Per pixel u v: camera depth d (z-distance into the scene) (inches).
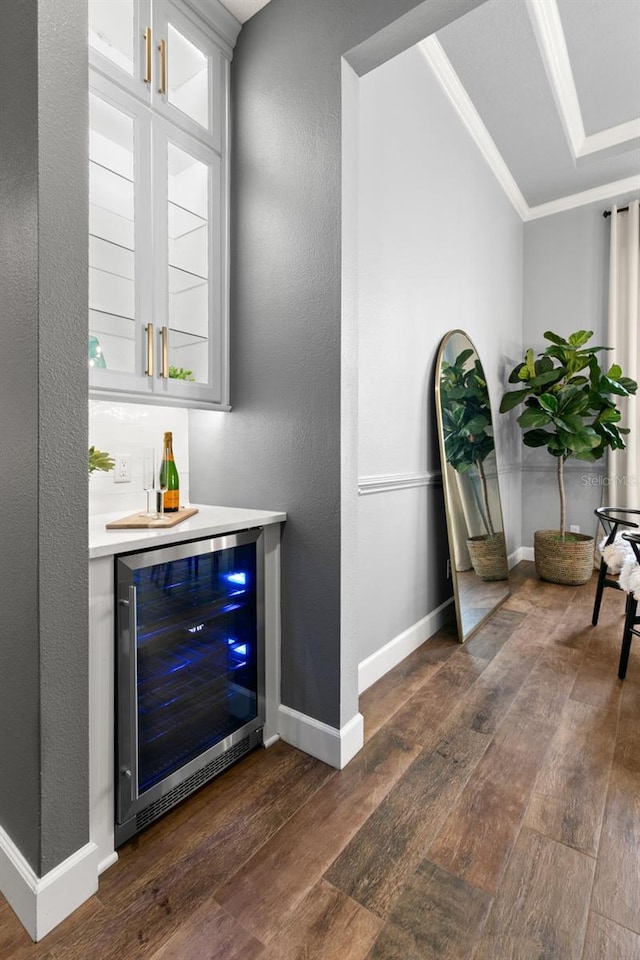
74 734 43.1
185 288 72.2
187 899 44.3
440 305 111.0
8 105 42.1
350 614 65.5
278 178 68.1
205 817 54.5
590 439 139.3
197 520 62.6
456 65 107.1
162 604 53.8
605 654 97.9
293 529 68.1
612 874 46.7
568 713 76.0
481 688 84.1
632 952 39.2
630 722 73.4
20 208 40.8
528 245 178.4
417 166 99.3
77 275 42.4
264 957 39.2
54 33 39.7
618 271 159.2
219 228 73.4
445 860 48.6
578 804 56.2
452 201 115.9
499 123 127.0
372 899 44.3
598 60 111.0
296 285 66.4
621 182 157.5
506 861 48.3
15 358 41.9
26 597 41.3
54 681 41.3
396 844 50.6
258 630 66.0
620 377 147.9
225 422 77.5
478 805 56.2
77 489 42.9
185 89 70.8
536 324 178.2
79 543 43.2
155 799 52.4
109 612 47.8
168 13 65.1
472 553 116.2
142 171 62.7
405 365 96.8
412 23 54.9
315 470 65.1
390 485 91.0
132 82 61.2
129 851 49.7
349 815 54.7
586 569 147.3
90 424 69.9
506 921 42.1
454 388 115.3
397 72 91.2
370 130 83.1
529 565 175.2
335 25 60.8
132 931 41.3
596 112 130.9
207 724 60.2
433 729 71.9
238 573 63.8
